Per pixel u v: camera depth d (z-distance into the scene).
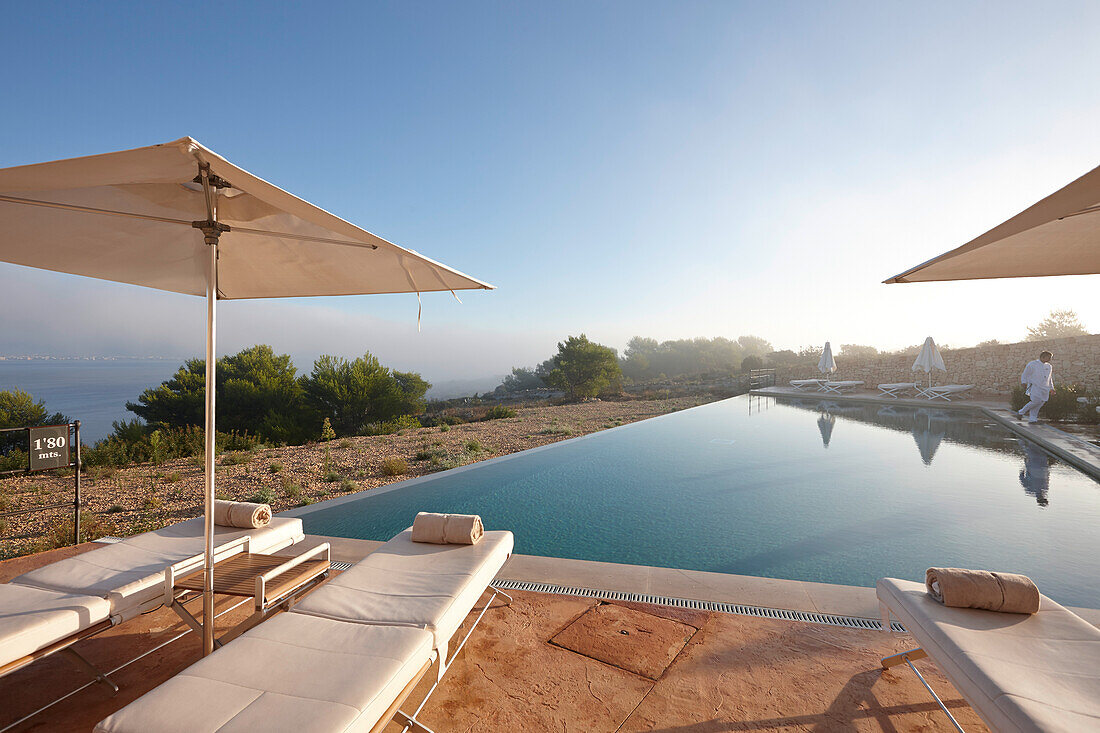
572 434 11.34
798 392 18.77
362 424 15.02
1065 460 7.52
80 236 2.25
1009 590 1.88
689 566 4.18
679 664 2.31
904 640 2.50
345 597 2.09
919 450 8.55
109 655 2.44
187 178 1.65
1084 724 1.28
